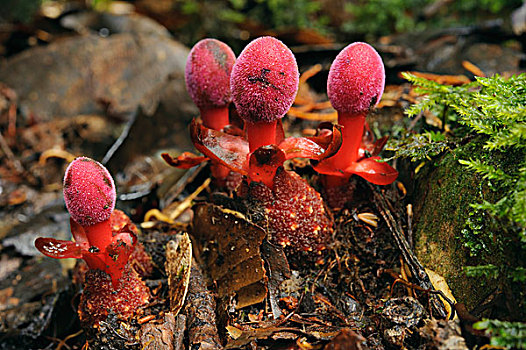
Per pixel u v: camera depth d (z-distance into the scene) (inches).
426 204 11.0
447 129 11.8
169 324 10.3
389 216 10.9
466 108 10.8
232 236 10.8
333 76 10.4
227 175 11.6
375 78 10.3
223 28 22.8
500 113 10.1
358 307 10.6
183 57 19.2
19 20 21.2
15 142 16.2
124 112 17.4
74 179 10.0
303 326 10.3
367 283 10.9
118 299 10.5
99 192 10.1
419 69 15.0
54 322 11.9
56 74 18.2
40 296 12.3
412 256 10.6
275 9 23.0
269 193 10.6
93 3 23.8
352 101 10.4
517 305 9.8
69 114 17.5
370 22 22.6
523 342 9.3
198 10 23.1
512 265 9.9
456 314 10.1
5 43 20.3
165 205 12.8
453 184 10.6
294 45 20.1
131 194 13.5
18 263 12.9
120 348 10.3
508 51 15.3
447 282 10.5
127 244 10.4
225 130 10.9
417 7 22.2
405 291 10.7
